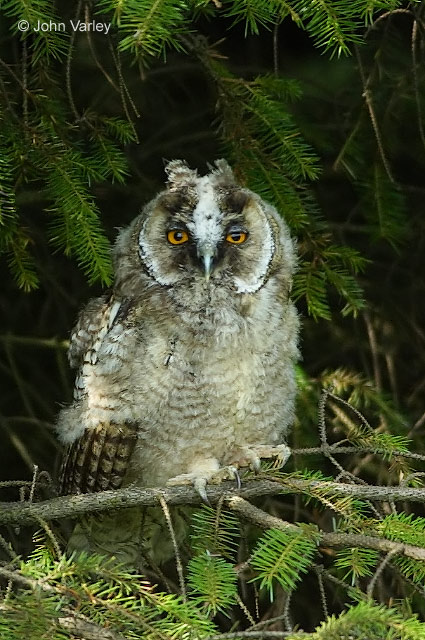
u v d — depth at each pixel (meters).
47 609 5.45
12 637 5.36
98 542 8.87
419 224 11.79
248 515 7.09
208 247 8.27
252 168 8.97
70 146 8.41
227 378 8.23
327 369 10.48
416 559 6.11
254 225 8.57
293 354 8.70
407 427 9.98
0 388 11.30
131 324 8.33
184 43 9.28
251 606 10.27
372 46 10.23
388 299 11.76
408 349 11.95
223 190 8.55
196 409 8.24
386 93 10.03
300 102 10.98
